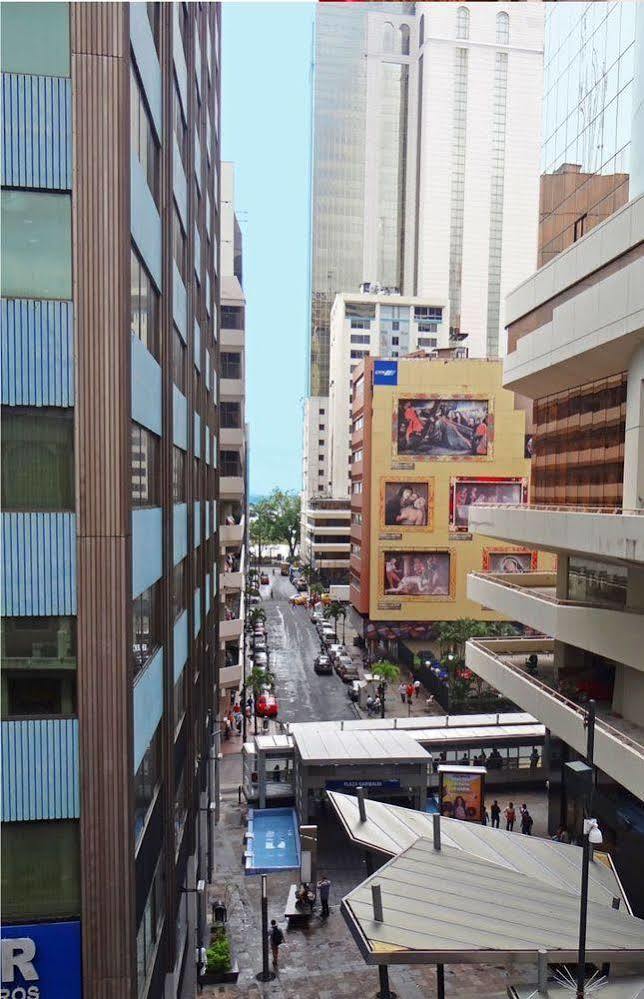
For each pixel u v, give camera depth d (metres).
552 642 41.38
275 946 24.31
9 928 11.87
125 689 12.01
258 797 37.19
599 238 25.55
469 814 32.91
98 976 12.09
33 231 11.65
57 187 11.62
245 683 53.06
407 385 72.31
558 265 29.20
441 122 143.38
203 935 25.83
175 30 19.81
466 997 22.20
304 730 37.69
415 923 15.80
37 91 11.50
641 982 16.53
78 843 12.06
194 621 25.36
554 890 18.61
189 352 24.08
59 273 11.74
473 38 143.38
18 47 11.46
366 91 162.88
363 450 74.44
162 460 17.66
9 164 11.48
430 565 72.75
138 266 14.34
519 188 146.12
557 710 28.50
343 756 32.97
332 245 163.50
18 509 11.79
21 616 11.80
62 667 11.96
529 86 146.00
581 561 30.14
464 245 145.25
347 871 30.89
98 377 11.80
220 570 52.03
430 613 72.69
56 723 11.89
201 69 28.50
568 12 32.69
